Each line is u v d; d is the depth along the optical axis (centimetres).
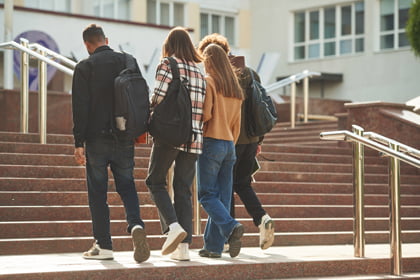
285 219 882
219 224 652
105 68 626
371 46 2673
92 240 737
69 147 1002
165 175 634
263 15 2995
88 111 620
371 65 2669
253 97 693
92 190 631
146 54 2467
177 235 613
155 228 809
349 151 1280
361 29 2725
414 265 720
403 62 2584
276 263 642
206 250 677
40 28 2222
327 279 648
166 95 620
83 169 919
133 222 618
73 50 2092
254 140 706
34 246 713
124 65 637
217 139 656
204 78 649
